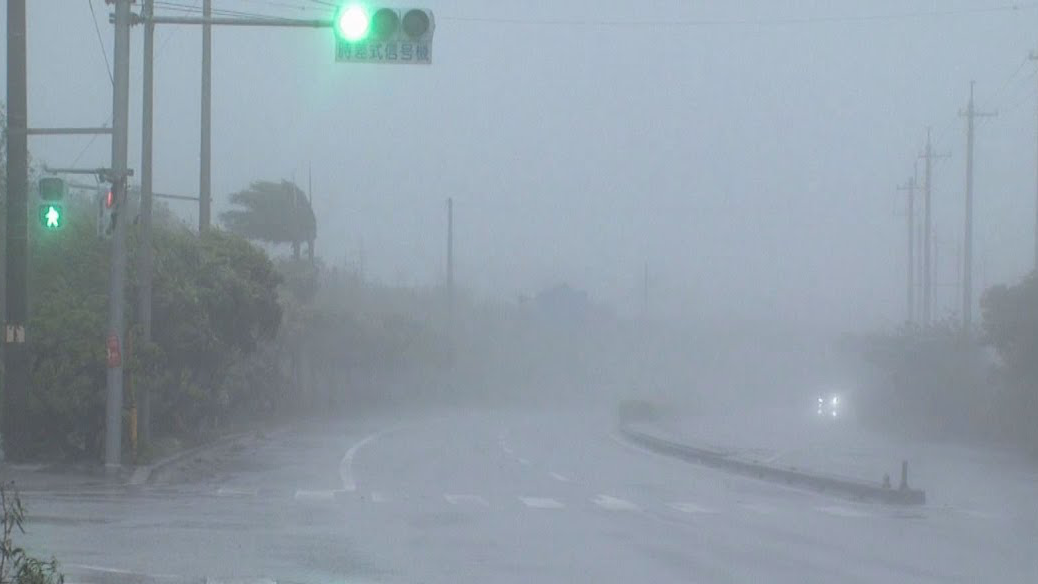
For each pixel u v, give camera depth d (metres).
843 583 16.06
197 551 17.25
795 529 22.39
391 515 22.86
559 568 16.80
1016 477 36.41
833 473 33.38
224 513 22.08
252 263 37.53
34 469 27.95
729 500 28.02
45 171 33.00
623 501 27.14
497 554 17.98
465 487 29.80
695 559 17.98
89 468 28.56
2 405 30.22
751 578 16.31
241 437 43.91
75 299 30.22
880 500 28.20
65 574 14.70
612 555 18.19
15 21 26.72
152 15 27.02
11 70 26.78
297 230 70.56
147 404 30.17
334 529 20.31
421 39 19.95
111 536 18.45
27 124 27.08
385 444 46.38
